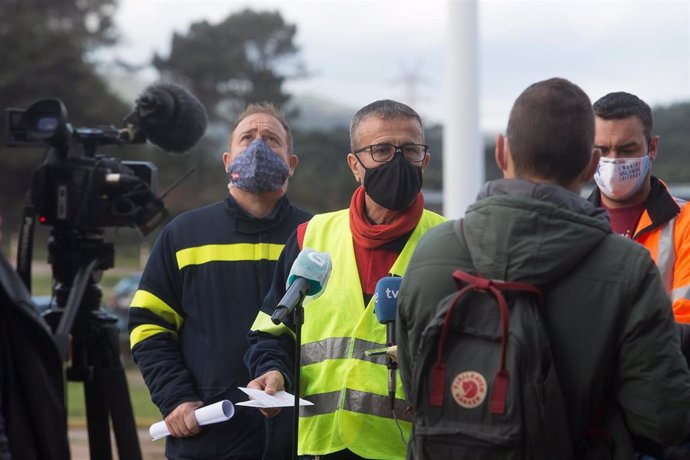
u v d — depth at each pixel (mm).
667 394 2582
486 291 2607
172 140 4812
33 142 4641
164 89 4750
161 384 3900
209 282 4047
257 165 4031
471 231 2658
